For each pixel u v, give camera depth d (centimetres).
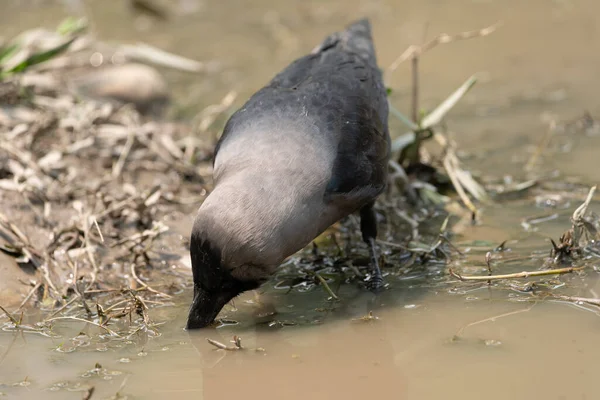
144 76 1644
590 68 1719
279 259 888
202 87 1738
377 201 1227
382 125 1068
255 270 876
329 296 999
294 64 1128
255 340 891
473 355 816
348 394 764
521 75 1717
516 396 734
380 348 855
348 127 983
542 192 1253
